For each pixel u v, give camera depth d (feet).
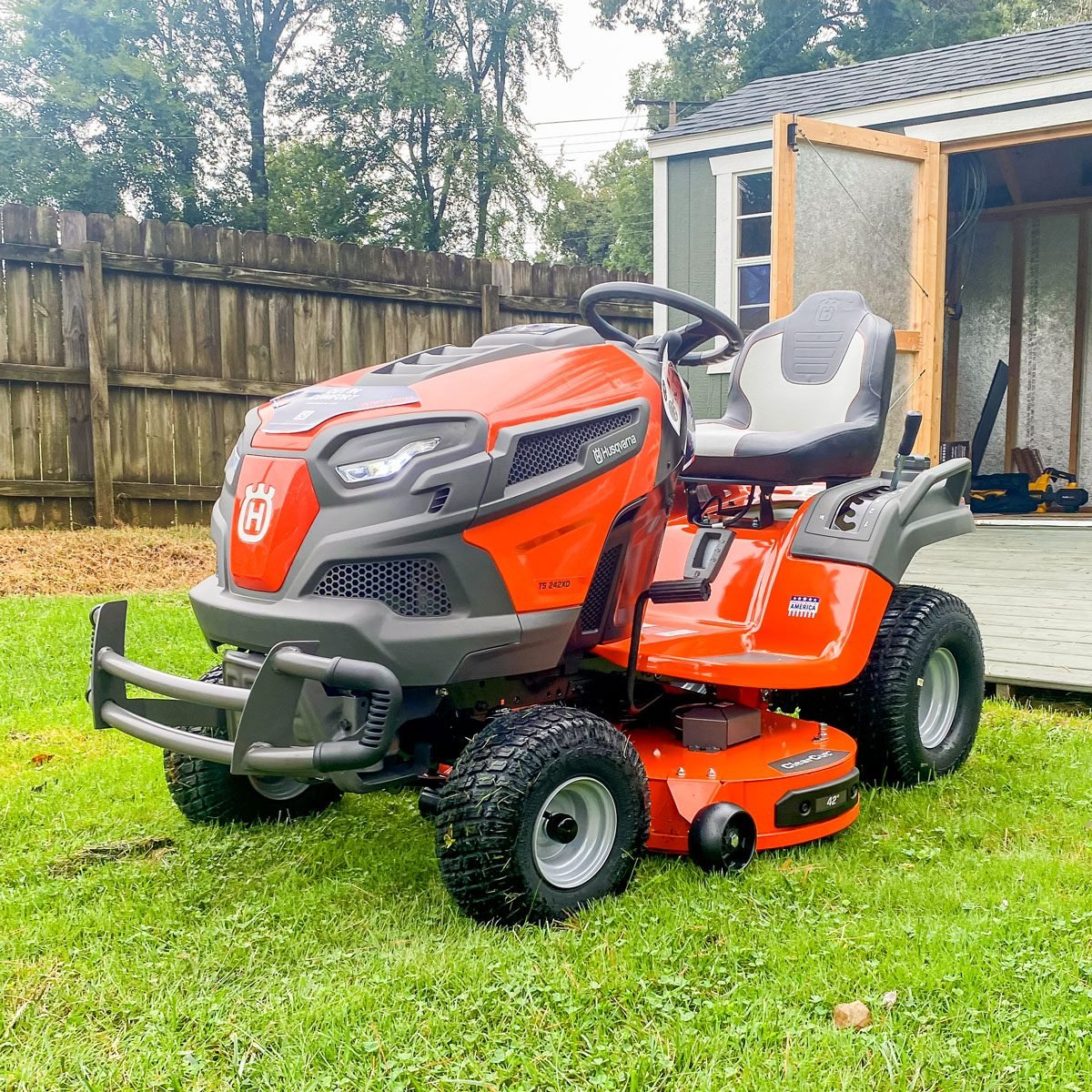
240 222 70.28
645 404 10.21
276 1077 6.97
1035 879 9.99
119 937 9.04
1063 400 40.06
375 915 9.44
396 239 77.77
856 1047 7.22
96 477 31.76
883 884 9.97
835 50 79.71
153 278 32.53
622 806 9.57
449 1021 7.52
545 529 9.28
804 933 8.85
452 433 9.00
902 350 26.43
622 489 9.86
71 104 60.23
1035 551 23.57
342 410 9.27
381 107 76.23
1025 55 30.81
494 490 8.95
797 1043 7.26
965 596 20.99
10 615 22.06
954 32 77.30
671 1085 6.90
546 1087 6.86
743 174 34.12
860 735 13.39
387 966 8.30
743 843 10.29
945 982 7.98
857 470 14.08
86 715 15.83
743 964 8.47
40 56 62.54
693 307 11.12
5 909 9.51
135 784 12.97
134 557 29.07
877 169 25.94
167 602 24.06
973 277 41.14
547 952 8.51
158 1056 7.21
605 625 10.24
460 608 8.96
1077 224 39.14
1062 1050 7.19
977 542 24.84
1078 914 9.14
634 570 10.39
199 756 8.83
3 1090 6.92
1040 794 13.00
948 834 11.45
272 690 8.47
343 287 35.04
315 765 8.30
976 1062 7.05
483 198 81.25
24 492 31.14
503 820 8.74
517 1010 7.68
